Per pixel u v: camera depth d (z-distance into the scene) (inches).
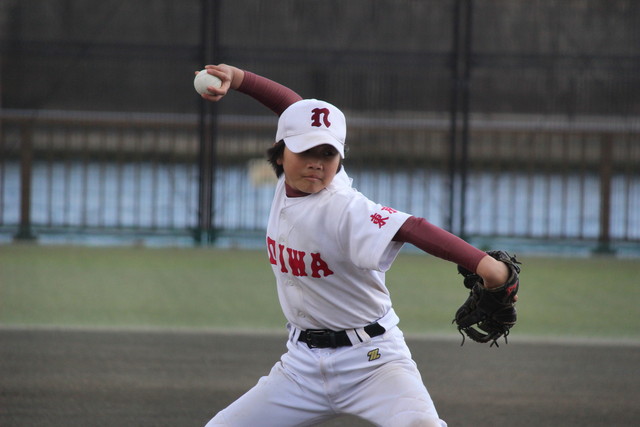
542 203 2285.9
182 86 1756.9
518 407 784.3
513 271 429.4
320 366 483.5
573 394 826.2
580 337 1058.1
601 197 1678.2
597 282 1422.2
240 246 1710.1
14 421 724.7
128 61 1649.9
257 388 502.0
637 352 989.2
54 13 1699.1
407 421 453.1
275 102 582.2
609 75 1653.5
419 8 1675.7
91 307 1174.3
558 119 1833.2
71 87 1784.0
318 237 465.7
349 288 476.1
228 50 1621.6
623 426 736.3
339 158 474.0
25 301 1203.2
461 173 1633.9
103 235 1686.8
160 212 2134.6
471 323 455.8
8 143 2245.3
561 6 1654.8
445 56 1630.2
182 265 1507.1
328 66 1642.5
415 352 970.7
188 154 1836.9
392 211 450.6
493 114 1822.1
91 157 2669.8
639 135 1664.6
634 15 1647.4
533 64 1635.1
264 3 1658.5
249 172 1990.7
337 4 1667.1
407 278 1429.6
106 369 883.4
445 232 437.7
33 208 2107.5
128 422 725.3
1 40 1615.4
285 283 492.4
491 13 1673.2
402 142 2448.3
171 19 1696.6
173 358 929.5
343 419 743.7
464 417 754.2
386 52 1636.3
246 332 1050.7
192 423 726.5
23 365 893.2
